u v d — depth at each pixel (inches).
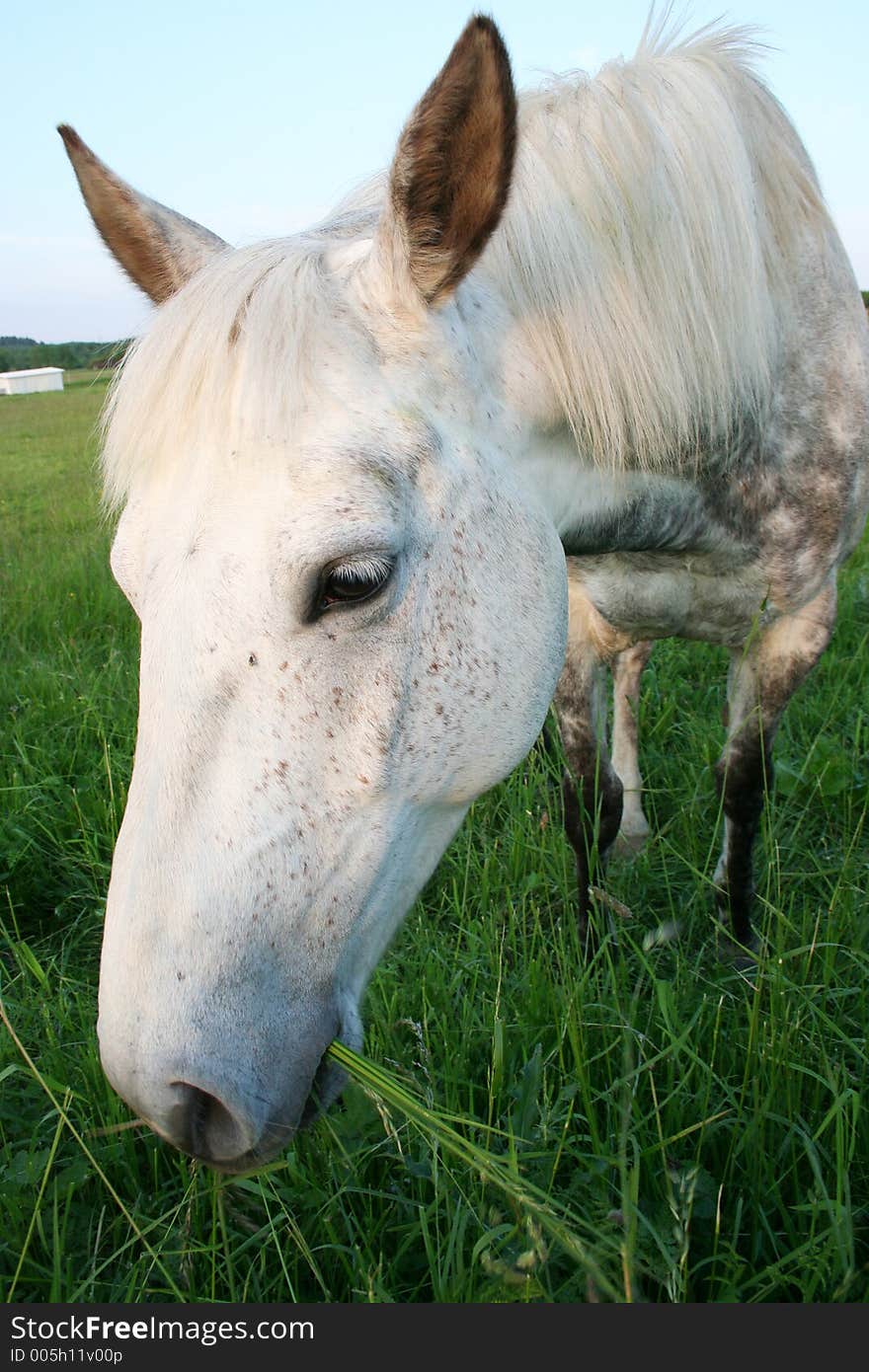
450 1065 77.9
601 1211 62.6
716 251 75.6
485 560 61.3
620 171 70.7
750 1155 67.8
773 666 100.0
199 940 50.9
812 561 93.4
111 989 50.6
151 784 52.3
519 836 113.1
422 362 58.4
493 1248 61.1
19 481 494.0
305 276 56.6
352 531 52.1
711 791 127.7
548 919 107.9
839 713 142.4
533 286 67.1
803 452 89.1
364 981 61.8
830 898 100.8
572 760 105.0
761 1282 62.8
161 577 53.1
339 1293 66.3
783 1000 76.6
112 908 51.9
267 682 52.5
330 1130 67.8
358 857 57.7
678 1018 77.0
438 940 97.0
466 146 54.6
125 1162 74.1
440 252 57.3
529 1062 71.6
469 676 60.9
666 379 73.2
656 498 79.9
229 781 52.4
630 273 71.1
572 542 77.0
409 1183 70.2
